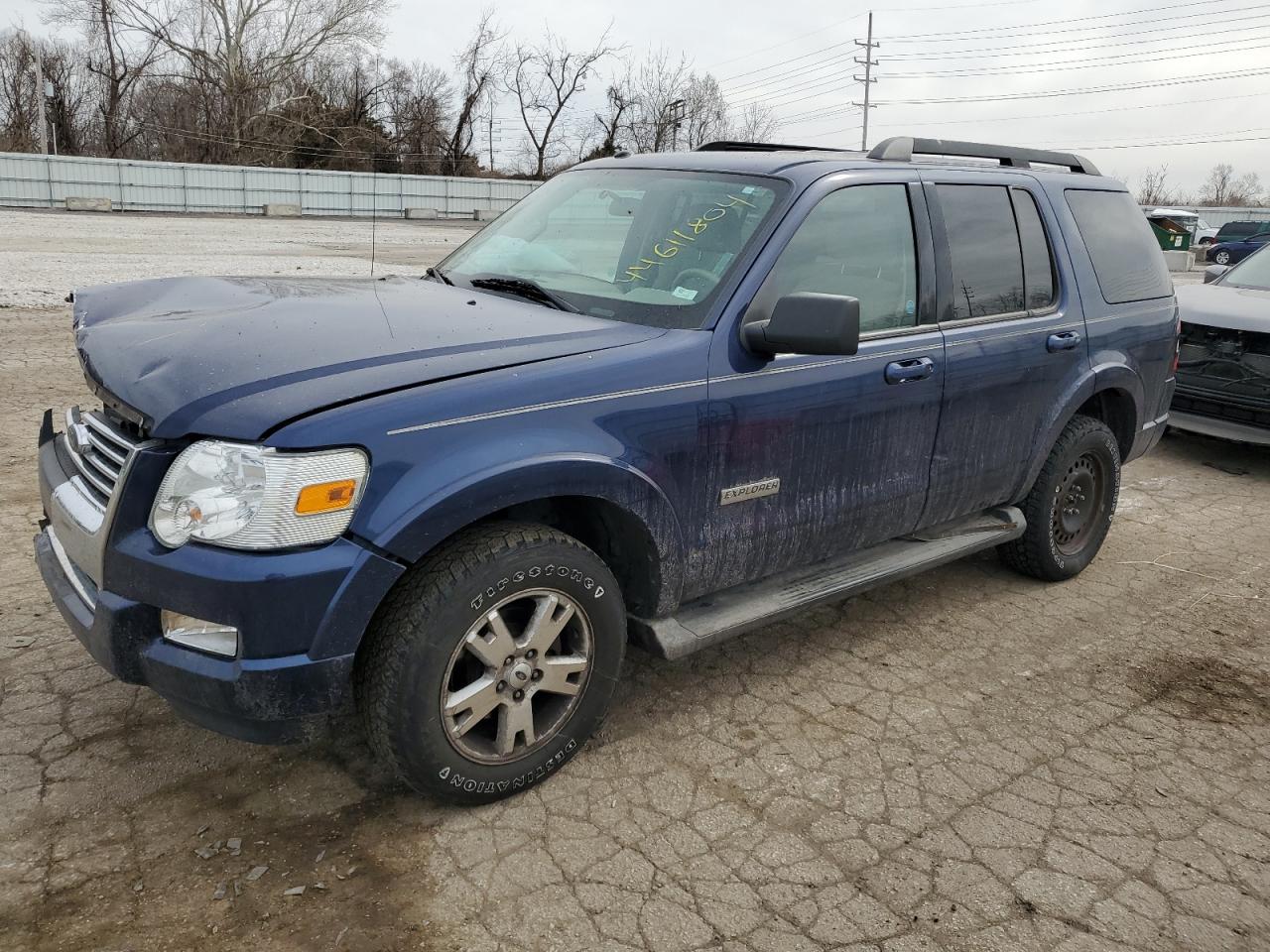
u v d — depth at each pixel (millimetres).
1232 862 2869
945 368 3834
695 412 3066
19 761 3025
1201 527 5949
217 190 41250
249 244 23938
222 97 56469
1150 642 4320
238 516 2393
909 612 4516
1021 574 4996
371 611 2518
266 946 2367
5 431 6359
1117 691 3857
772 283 3271
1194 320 7180
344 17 55812
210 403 2482
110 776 2977
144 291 3537
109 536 2502
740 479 3252
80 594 2738
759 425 3246
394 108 61219
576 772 3135
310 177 43188
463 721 2768
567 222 3826
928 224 3865
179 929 2404
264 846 2715
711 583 3336
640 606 3211
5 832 2713
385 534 2480
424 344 2824
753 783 3123
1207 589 4945
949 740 3439
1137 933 2568
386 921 2465
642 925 2498
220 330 2855
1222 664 4133
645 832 2859
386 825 2828
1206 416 7227
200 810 2850
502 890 2598
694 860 2752
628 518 3000
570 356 2887
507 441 2674
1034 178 4516
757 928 2512
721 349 3131
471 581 2650
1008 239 4254
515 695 2859
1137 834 2971
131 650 2539
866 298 3615
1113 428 5113
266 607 2395
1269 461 7602
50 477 3012
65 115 56812
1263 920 2641
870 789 3121
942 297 3887
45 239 21891
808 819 2959
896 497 3822
